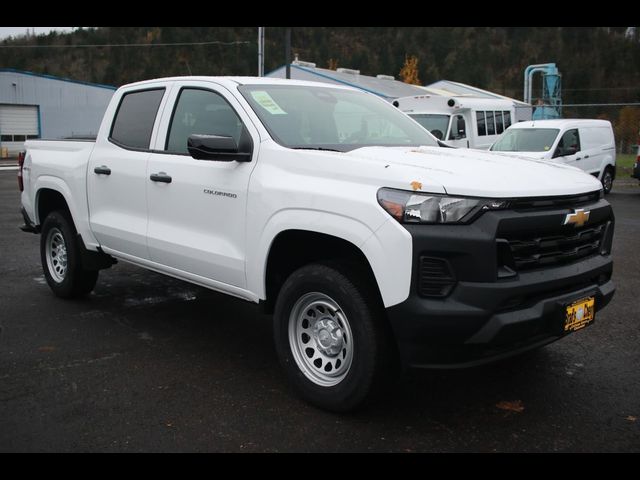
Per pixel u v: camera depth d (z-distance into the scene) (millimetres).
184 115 4809
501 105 19078
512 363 4617
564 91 96688
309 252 4055
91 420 3670
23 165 6547
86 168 5535
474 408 3871
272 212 3885
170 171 4672
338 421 3682
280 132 4188
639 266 7934
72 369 4434
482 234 3262
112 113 5504
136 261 5160
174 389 4113
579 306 3650
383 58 127625
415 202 3299
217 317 5695
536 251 3516
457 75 124062
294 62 35875
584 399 4008
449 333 3260
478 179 3443
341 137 4508
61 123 38719
